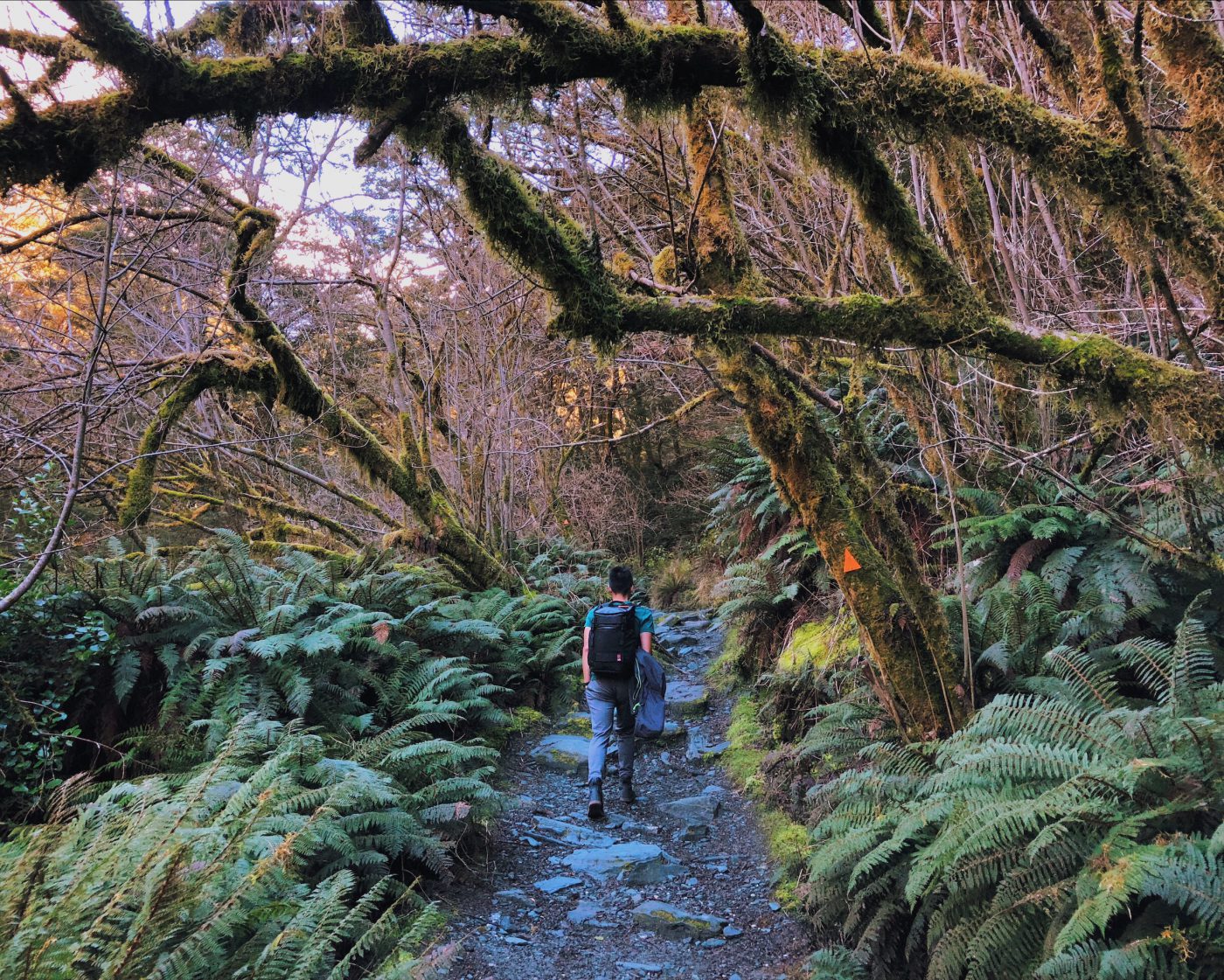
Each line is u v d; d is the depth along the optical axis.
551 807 5.52
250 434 8.49
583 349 8.77
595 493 16.17
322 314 8.92
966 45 3.99
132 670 4.80
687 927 3.87
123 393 5.42
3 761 4.20
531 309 9.74
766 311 2.99
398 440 8.45
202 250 7.53
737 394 4.02
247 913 2.73
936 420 4.10
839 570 3.94
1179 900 2.15
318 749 4.16
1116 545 4.38
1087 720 3.07
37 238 4.99
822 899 3.49
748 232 6.11
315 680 5.15
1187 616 3.15
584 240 3.01
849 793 3.67
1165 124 3.38
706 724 7.19
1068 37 2.89
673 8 4.38
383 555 7.61
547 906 4.13
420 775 4.62
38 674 4.56
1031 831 2.79
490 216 2.79
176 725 4.61
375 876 3.76
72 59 2.56
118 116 2.19
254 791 3.27
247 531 9.30
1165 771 2.53
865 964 3.22
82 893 2.37
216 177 6.38
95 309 4.84
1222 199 2.68
